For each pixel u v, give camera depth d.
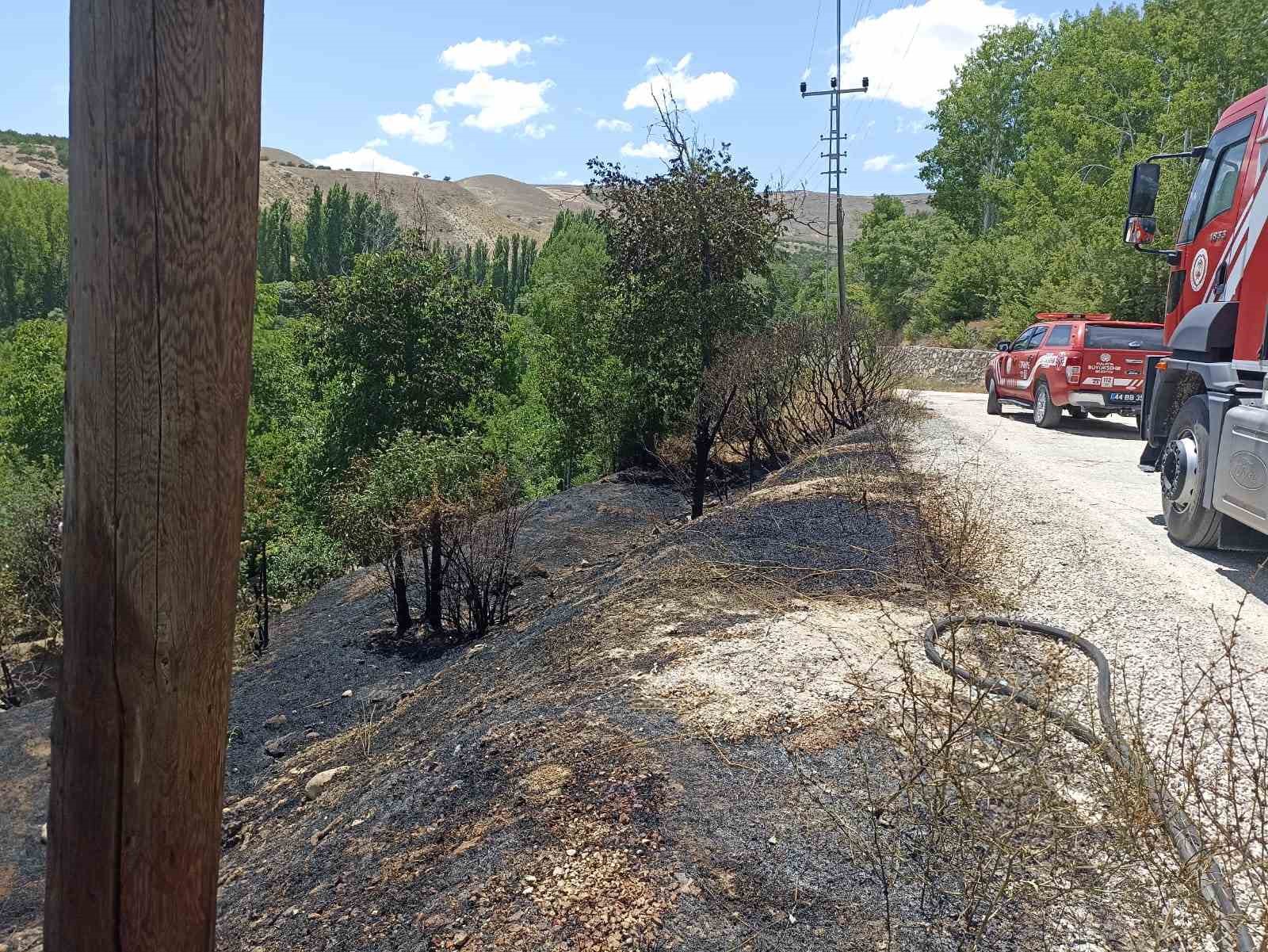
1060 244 33.75
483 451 11.77
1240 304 6.48
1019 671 4.33
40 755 11.35
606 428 24.11
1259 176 6.43
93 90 1.53
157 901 1.74
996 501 8.27
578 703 4.68
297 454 26.36
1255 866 2.61
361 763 6.52
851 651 4.75
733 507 9.60
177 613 1.66
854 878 2.91
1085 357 13.70
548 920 2.92
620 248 19.08
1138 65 36.28
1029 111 50.84
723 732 3.94
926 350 30.05
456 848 3.62
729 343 14.37
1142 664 4.62
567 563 13.48
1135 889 2.72
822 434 14.12
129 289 1.56
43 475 18.22
